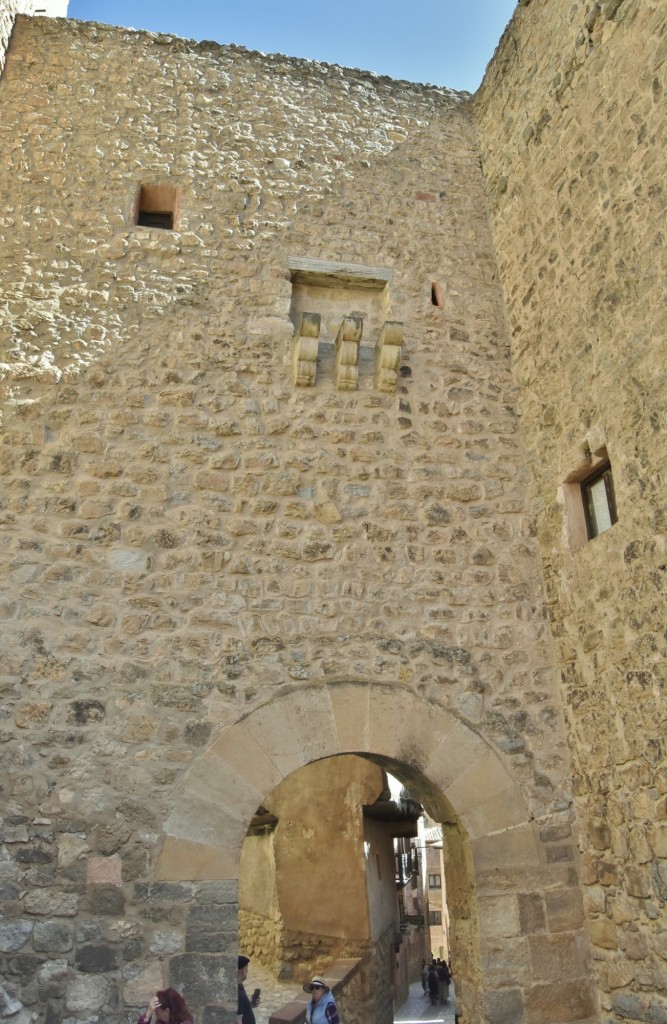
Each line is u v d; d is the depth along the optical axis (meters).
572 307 5.64
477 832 4.91
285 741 4.88
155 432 5.48
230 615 5.09
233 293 6.11
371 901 8.50
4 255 5.84
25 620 4.80
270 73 7.17
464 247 6.85
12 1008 4.04
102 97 6.66
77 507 5.15
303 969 8.21
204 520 5.30
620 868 4.59
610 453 5.02
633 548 4.70
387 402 6.00
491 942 4.69
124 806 4.53
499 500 5.86
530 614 5.55
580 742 5.08
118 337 5.73
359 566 5.42
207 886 4.46
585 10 5.79
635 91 5.16
